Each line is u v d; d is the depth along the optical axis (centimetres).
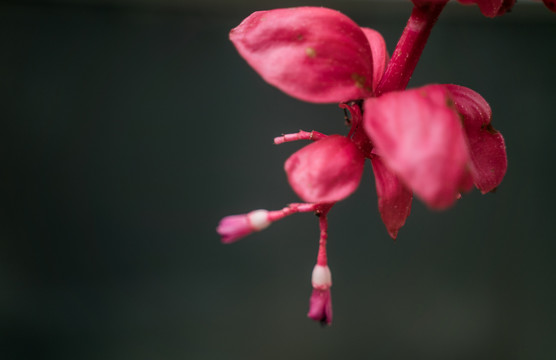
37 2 104
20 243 111
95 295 115
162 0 105
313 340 119
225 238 24
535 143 111
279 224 115
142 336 117
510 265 116
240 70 112
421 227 115
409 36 24
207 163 115
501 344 117
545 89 109
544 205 114
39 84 107
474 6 102
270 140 114
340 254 116
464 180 23
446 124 21
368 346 119
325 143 23
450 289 118
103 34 108
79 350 115
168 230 116
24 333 113
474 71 109
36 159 109
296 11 23
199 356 118
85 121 110
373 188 113
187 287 118
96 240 114
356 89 23
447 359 119
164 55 110
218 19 109
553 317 116
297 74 23
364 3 99
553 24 106
